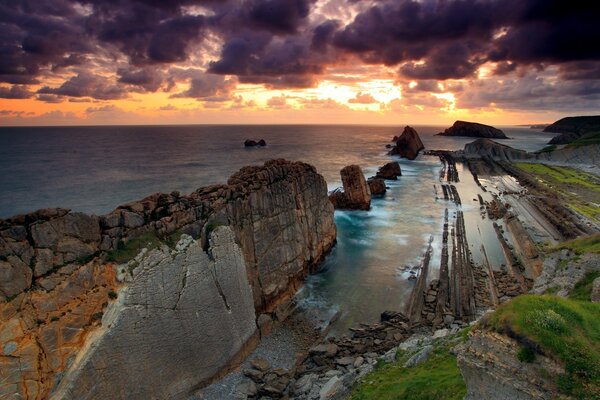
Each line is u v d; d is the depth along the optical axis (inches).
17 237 952.9
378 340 1503.4
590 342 697.0
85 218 1074.7
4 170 5022.1
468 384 754.8
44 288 960.9
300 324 1670.8
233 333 1398.9
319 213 2357.3
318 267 2236.7
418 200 3961.6
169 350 1159.6
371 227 3021.7
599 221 2930.6
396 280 2086.6
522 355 683.4
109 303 1051.9
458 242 2632.9
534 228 2812.5
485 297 1884.8
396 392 991.0
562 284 1348.4
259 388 1258.6
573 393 628.7
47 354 937.5
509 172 5713.6
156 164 6117.1
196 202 1414.9
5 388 874.8
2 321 887.1
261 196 1784.0
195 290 1259.2
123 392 1034.1
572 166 6205.7
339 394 1112.8
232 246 1443.2
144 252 1137.4
